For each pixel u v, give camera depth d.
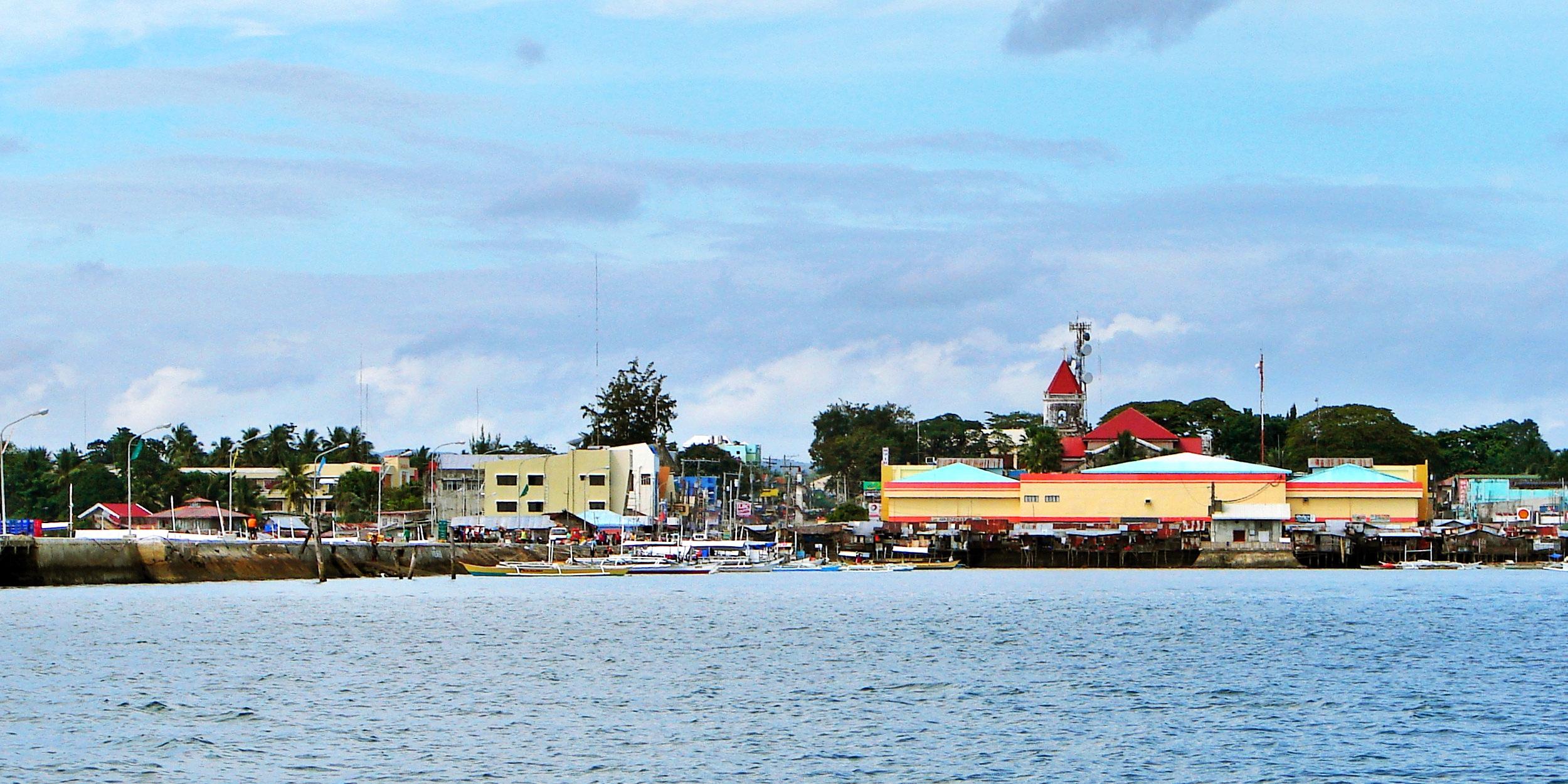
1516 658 113.81
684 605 169.00
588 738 79.38
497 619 146.38
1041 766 72.31
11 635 123.75
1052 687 97.62
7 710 86.25
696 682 100.00
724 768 71.94
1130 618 151.00
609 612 157.62
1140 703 90.88
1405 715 86.31
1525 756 74.31
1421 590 198.25
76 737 78.62
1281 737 79.56
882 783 69.06
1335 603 171.50
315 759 73.94
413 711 88.00
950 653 117.56
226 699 91.44
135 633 126.75
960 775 70.62
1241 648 121.19
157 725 82.19
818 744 77.62
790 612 157.75
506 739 79.00
